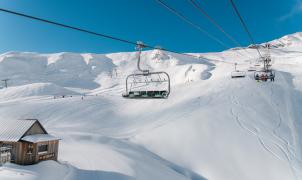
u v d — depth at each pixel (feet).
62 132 171.22
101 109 251.60
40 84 458.50
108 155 117.08
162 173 107.86
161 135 158.92
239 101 209.46
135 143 154.20
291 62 499.10
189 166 127.85
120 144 147.23
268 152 131.34
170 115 204.54
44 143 92.99
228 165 124.98
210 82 288.10
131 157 119.34
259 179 114.01
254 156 129.08
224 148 137.90
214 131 155.33
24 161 86.33
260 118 174.09
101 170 95.66
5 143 88.79
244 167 122.52
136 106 256.93
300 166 119.34
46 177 78.33
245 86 247.91
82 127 201.77
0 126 94.38
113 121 223.30
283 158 125.90
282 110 186.91
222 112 186.09
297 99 209.05
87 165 100.68
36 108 243.40
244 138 145.89
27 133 91.45
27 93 419.33
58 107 248.93
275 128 159.33
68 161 105.09
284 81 260.83
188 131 157.38
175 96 263.49
